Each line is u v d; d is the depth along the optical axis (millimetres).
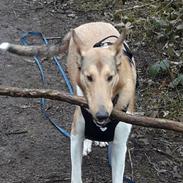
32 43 8930
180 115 6789
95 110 4238
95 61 4465
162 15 9078
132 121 4324
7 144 6168
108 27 5836
